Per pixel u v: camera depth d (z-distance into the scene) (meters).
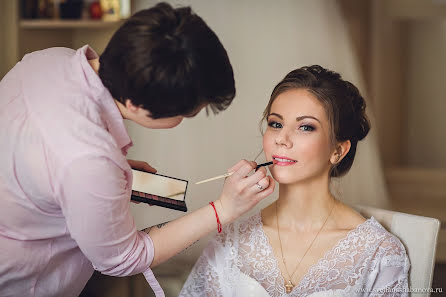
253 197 1.28
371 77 4.23
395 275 1.41
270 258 1.47
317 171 1.44
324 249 1.45
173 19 1.10
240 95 2.52
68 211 1.15
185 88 1.10
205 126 2.49
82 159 1.11
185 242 1.30
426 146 4.57
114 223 1.16
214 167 2.48
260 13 2.55
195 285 1.54
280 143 1.42
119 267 1.23
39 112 1.17
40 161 1.14
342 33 2.69
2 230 1.21
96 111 1.19
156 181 1.41
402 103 4.54
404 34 4.46
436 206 4.04
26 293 1.28
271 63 2.55
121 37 1.11
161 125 1.24
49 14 3.31
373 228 1.46
